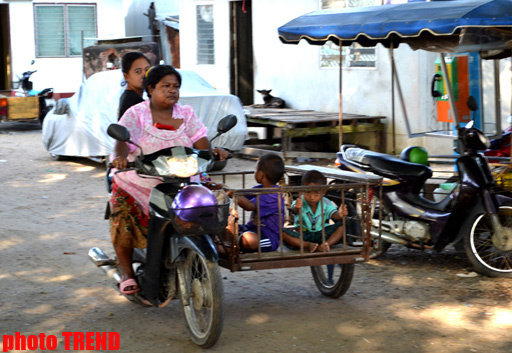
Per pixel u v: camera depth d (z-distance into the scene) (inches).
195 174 171.2
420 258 255.6
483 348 170.2
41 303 207.5
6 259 256.5
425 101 450.3
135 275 191.5
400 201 242.2
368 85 511.8
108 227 306.7
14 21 858.1
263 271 241.3
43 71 884.6
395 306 202.2
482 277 229.9
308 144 524.7
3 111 667.4
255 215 191.3
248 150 502.9
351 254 190.2
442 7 250.7
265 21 609.0
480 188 221.6
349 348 170.9
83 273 239.1
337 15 293.1
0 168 469.1
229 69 671.8
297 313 197.2
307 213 194.2
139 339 179.0
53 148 492.1
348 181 214.8
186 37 730.2
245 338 178.2
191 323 176.9
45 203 358.3
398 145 486.0
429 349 169.8
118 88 440.5
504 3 231.3
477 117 329.7
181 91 447.2
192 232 163.6
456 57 320.5
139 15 975.0
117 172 173.8
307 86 570.9
